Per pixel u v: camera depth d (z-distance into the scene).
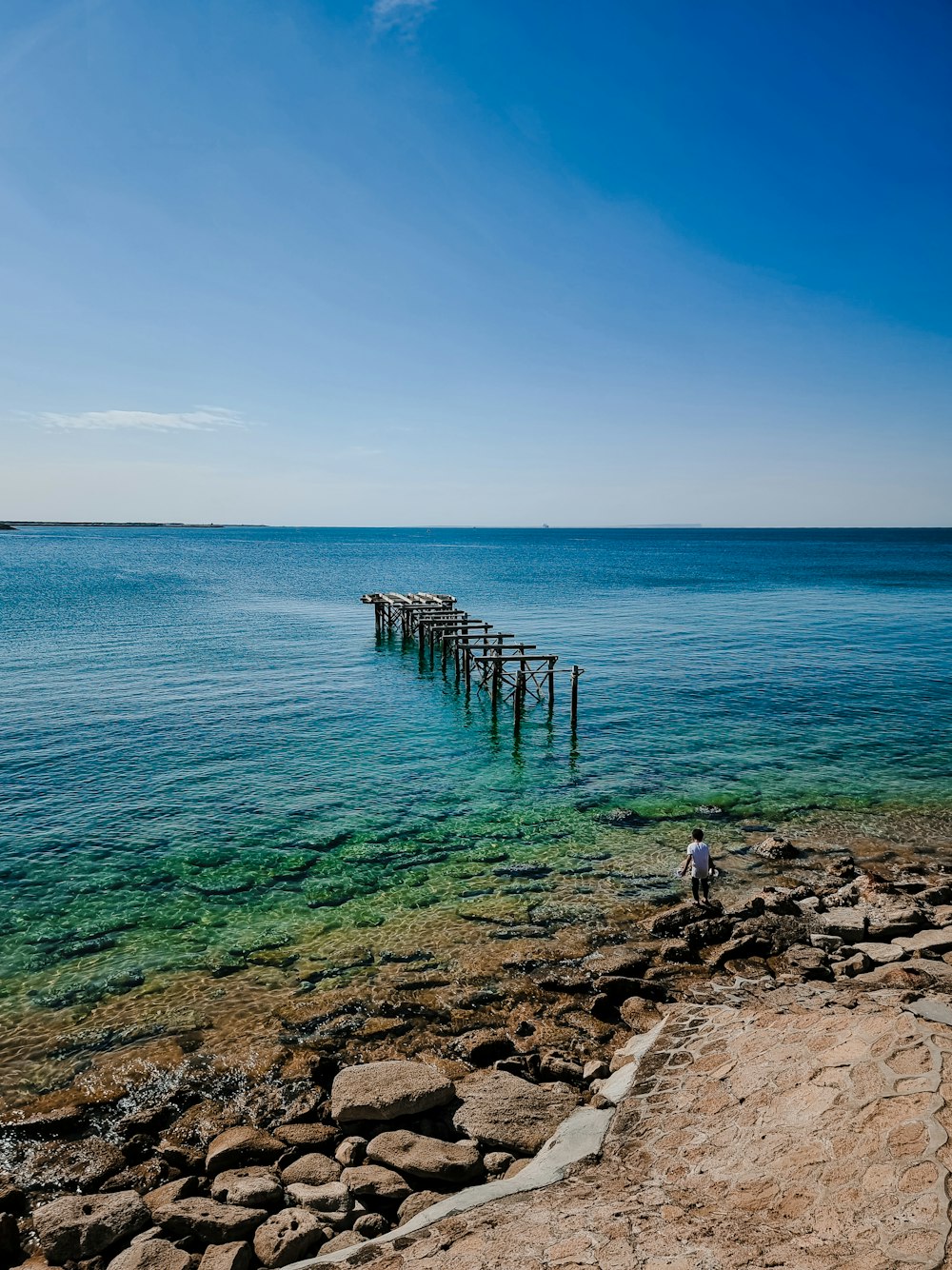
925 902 15.80
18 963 14.08
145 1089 10.71
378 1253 7.43
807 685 37.41
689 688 36.84
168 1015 12.48
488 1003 12.71
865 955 13.59
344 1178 8.91
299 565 136.50
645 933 14.99
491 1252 7.15
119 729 29.00
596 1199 7.84
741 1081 9.35
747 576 109.56
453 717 32.09
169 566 126.94
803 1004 11.69
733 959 13.83
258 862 18.23
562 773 24.73
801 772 24.61
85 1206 8.46
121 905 16.19
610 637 52.38
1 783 23.28
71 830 19.91
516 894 16.72
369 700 34.91
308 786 23.30
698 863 15.91
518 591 86.62
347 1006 12.66
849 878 17.34
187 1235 8.27
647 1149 8.61
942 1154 7.03
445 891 16.84
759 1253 6.50
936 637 51.88
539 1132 9.45
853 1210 6.76
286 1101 10.44
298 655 45.75
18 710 31.64
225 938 14.95
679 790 23.11
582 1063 11.04
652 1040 11.06
